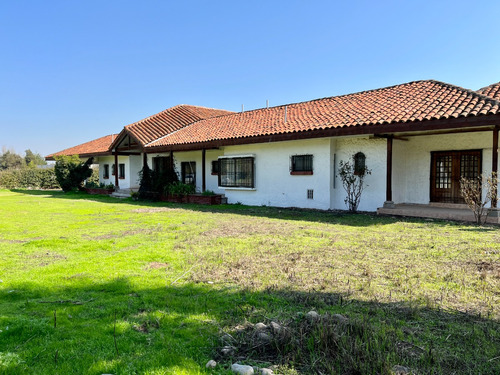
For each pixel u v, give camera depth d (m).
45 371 2.46
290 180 13.41
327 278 4.52
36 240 7.00
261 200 14.47
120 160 23.36
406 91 12.51
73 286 4.25
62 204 15.57
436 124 8.97
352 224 8.95
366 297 3.88
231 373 2.45
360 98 13.74
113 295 3.98
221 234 7.61
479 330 3.07
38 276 4.64
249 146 14.84
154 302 3.74
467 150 10.92
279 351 2.71
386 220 9.60
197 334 3.03
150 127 20.48
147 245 6.52
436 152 11.56
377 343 2.70
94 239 7.19
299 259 5.45
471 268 4.87
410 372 2.42
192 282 4.42
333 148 12.33
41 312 3.49
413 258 5.44
